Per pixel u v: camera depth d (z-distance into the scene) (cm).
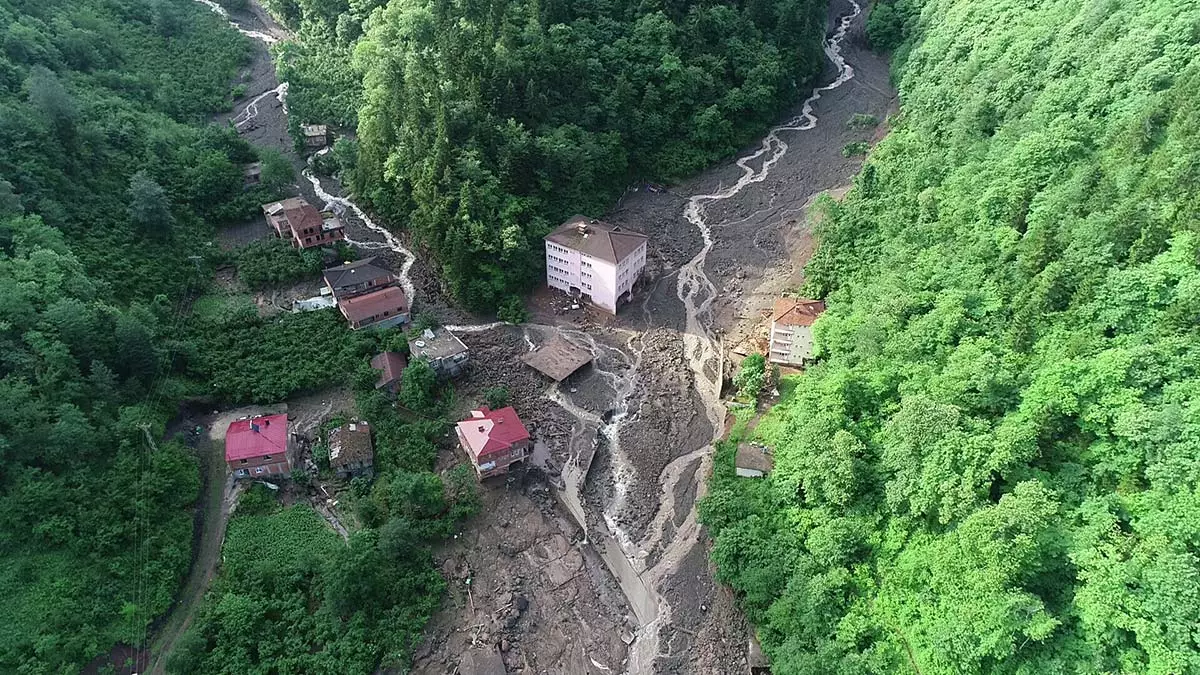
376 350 8681
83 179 9125
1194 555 4641
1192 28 7994
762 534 6638
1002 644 4862
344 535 6825
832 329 7775
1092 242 6400
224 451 7450
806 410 7069
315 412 8006
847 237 9275
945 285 7412
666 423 8294
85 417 6681
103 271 8319
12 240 7538
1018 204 7612
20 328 6812
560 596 6744
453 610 6531
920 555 5725
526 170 10312
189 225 9875
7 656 5344
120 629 5809
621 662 6291
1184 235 5841
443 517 7106
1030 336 6388
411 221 10169
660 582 6856
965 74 10806
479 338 9262
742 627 6469
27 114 9038
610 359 9119
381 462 7456
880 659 5494
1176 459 4894
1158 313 5753
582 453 7956
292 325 8788
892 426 6216
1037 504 4991
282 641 5988
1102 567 4725
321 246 10006
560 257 9762
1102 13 9381
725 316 9681
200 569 6475
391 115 10375
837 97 14825
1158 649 4362
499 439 7406
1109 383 5431
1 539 5791
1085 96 8512
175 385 7638
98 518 6225
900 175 9794
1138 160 7069
